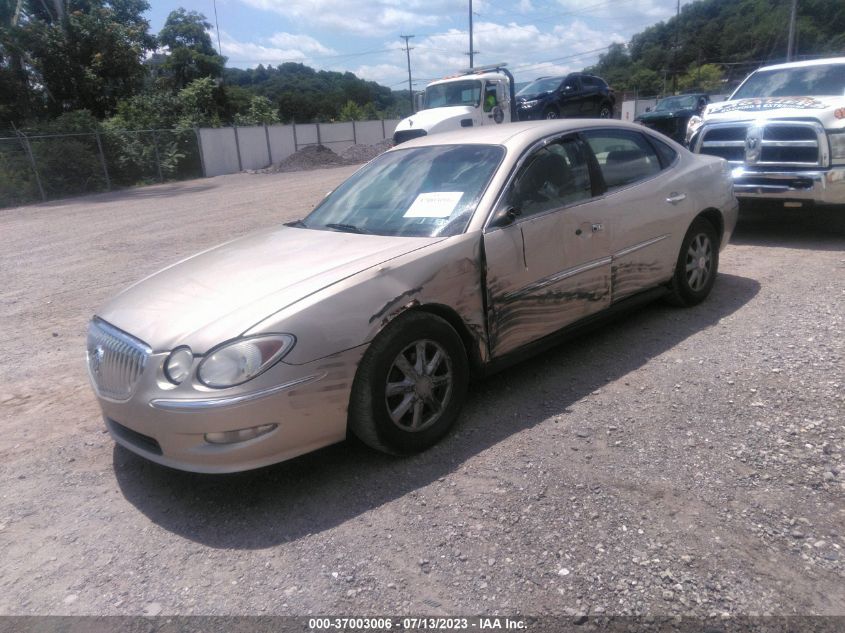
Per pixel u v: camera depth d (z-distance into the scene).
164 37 50.62
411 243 3.70
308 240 4.07
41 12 34.38
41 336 6.29
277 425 3.04
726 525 2.79
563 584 2.54
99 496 3.44
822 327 4.80
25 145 22.97
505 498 3.09
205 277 3.65
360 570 2.70
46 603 2.66
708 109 8.22
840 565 2.53
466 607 2.46
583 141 4.58
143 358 3.13
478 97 15.98
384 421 3.35
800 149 7.04
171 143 30.30
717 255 5.63
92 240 11.94
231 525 3.09
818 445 3.31
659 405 3.87
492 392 4.25
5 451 3.99
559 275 4.18
